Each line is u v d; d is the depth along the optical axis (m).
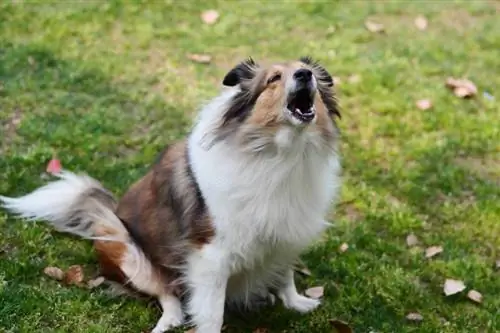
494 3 4.94
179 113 3.84
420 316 3.06
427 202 3.50
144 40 4.27
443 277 3.20
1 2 4.42
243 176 2.84
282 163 2.84
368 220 3.40
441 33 4.56
